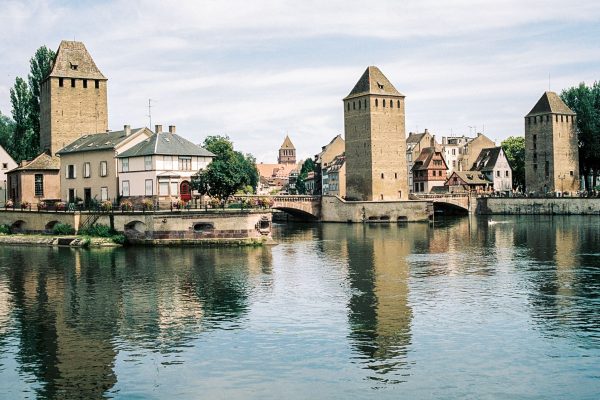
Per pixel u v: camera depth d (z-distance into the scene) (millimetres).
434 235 91250
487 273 54500
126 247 71000
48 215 81000
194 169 81750
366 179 133875
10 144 143375
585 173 154875
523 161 176625
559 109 145250
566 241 77438
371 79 133500
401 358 31984
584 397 27281
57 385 28938
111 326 38031
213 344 34406
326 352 32969
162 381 29344
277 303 43469
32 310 41938
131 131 88000
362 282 50844
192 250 68438
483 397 27359
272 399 27359
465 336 35406
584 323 37625
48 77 102250
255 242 73188
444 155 199125
